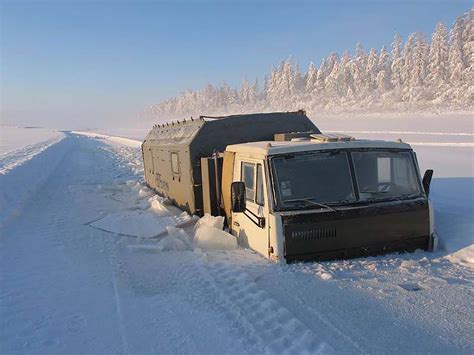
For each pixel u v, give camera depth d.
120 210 10.29
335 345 3.50
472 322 3.78
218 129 8.24
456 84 61.72
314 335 3.66
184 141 8.55
